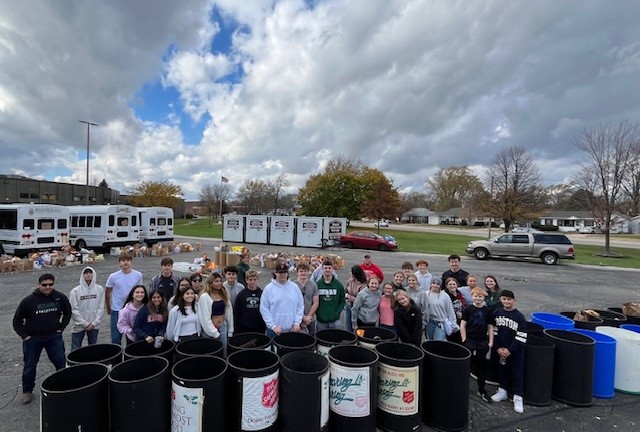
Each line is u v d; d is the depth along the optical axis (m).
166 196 53.56
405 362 3.77
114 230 19.42
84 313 4.92
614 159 23.55
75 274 13.16
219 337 4.63
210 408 3.29
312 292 5.25
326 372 3.59
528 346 4.52
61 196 56.47
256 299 5.07
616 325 5.87
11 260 13.49
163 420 3.33
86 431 3.04
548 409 4.41
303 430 3.43
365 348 4.06
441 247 27.70
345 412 3.62
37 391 4.49
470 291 5.88
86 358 3.95
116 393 3.17
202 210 91.69
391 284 5.41
